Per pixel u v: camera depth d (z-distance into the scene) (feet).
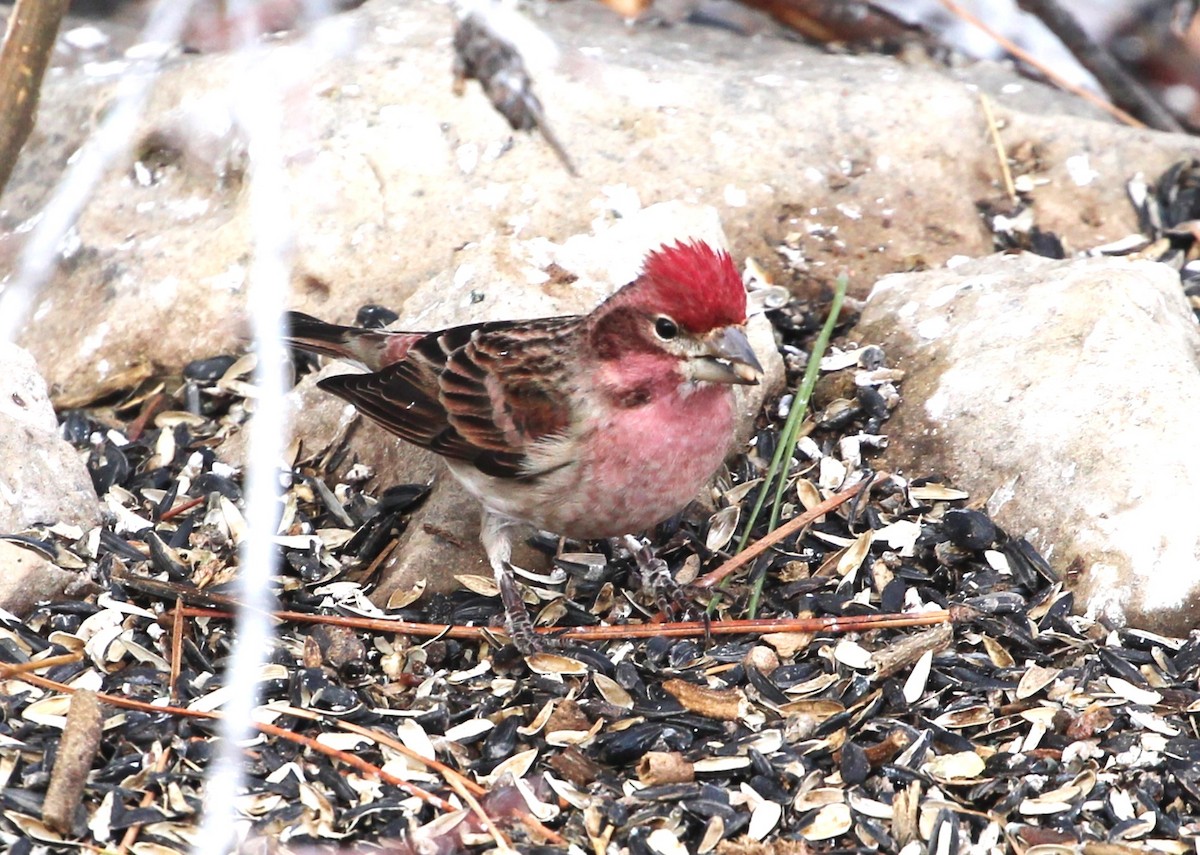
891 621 32.53
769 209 43.42
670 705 30.96
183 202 43.39
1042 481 34.45
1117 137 46.09
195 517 36.50
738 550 35.09
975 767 29.37
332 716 30.40
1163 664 31.50
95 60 51.52
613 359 31.37
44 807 27.22
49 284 42.57
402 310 40.22
